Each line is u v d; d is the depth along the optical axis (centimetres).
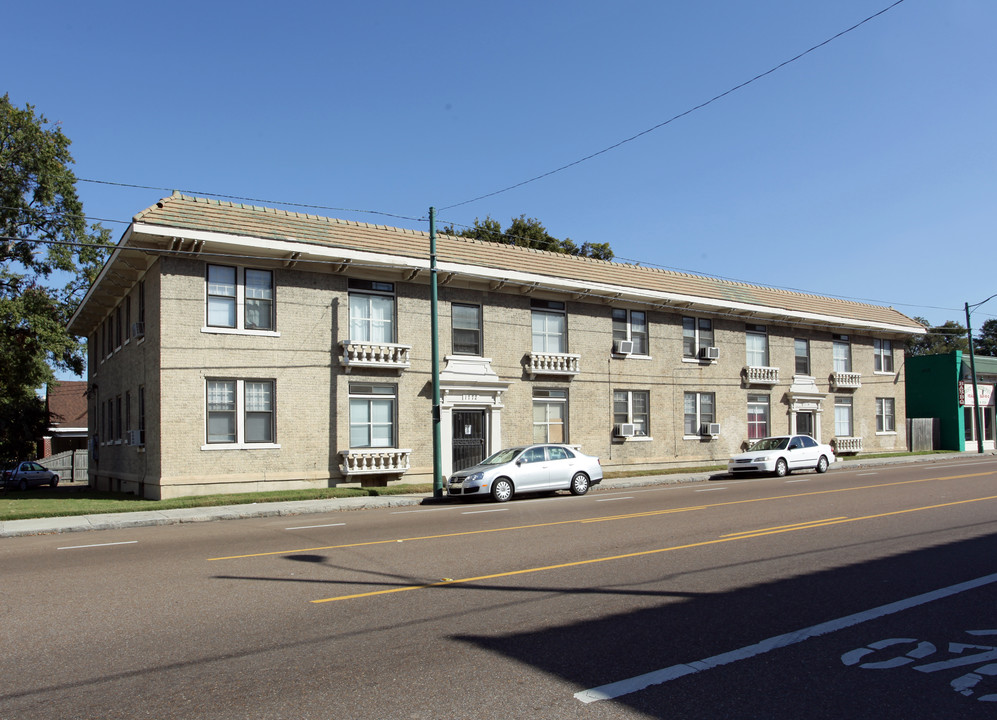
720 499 1767
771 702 498
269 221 2097
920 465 3114
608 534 1233
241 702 505
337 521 1527
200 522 1592
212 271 2014
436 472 2023
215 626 695
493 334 2492
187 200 2009
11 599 811
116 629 687
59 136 3297
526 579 888
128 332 2361
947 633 652
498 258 2519
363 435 2227
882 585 832
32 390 3728
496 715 479
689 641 634
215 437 1991
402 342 2297
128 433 2298
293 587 858
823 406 3572
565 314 2692
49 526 1455
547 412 2625
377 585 865
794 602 761
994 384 4541
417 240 2375
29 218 3294
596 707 491
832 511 1476
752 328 3306
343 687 532
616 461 2780
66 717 483
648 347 2919
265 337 2062
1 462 4138
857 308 3800
